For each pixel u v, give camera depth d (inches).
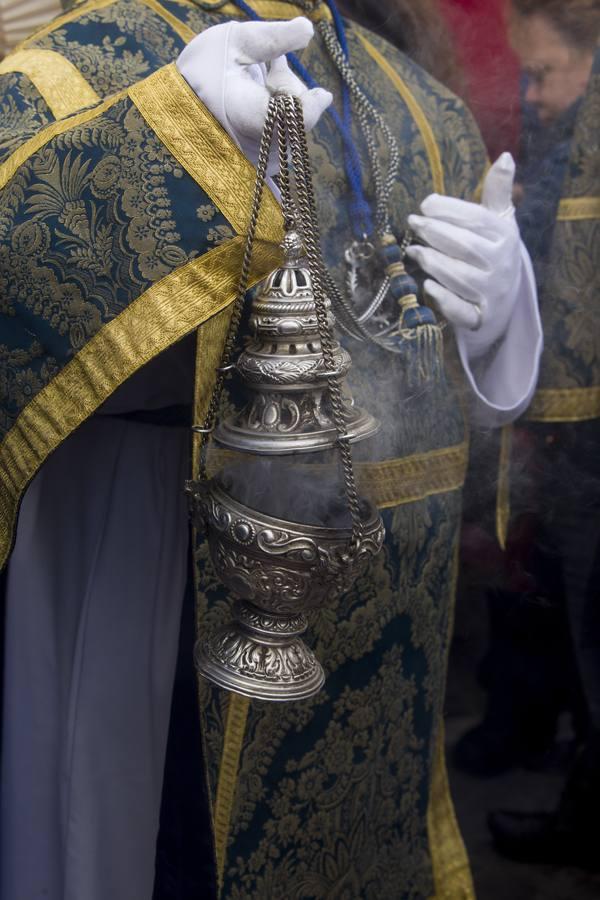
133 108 31.2
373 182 41.7
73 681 41.1
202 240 30.6
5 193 32.6
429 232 42.0
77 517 42.0
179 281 30.8
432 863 53.6
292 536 27.7
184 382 39.9
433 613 48.2
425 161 44.9
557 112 49.6
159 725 42.1
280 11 41.4
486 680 73.8
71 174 31.8
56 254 31.8
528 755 72.8
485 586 67.1
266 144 27.8
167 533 41.3
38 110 35.7
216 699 39.5
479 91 50.3
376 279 42.0
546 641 69.4
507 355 46.8
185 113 30.3
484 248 41.9
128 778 42.0
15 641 41.8
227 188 30.3
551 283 50.5
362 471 42.0
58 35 38.2
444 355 45.5
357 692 44.8
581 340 50.8
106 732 41.4
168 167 30.7
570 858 65.2
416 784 50.8
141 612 41.4
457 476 47.4
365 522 29.0
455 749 73.9
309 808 44.4
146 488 41.0
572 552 57.5
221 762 40.2
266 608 29.1
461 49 50.2
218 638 29.9
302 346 27.7
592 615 58.5
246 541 27.9
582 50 48.7
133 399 39.8
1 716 43.4
